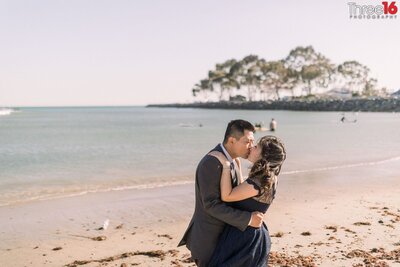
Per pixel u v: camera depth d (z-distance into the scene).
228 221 3.45
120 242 6.92
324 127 47.62
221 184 3.48
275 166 3.53
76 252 6.43
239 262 3.49
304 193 10.91
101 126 60.66
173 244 6.76
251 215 3.47
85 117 111.94
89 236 7.31
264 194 3.52
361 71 129.88
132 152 23.47
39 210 9.26
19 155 22.81
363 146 25.28
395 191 11.20
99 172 15.57
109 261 5.93
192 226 3.79
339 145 25.98
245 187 3.46
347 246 6.17
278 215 8.36
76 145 29.44
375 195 10.62
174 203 9.90
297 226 7.46
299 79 124.50
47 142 32.53
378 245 6.21
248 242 3.51
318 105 111.25
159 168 16.42
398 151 22.27
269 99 144.00
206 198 3.48
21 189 12.05
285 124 54.88
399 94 125.69
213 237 3.60
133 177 14.15
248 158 3.65
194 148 25.58
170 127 54.38
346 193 10.91
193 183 12.71
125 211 9.12
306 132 39.47
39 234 7.45
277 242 6.44
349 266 5.30
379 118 70.75
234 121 3.61
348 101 106.12
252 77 131.62
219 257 3.55
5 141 33.88
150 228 7.80
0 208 9.49
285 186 11.98
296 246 6.21
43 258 6.20
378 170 15.30
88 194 11.10
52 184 12.93
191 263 5.70
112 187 12.20
